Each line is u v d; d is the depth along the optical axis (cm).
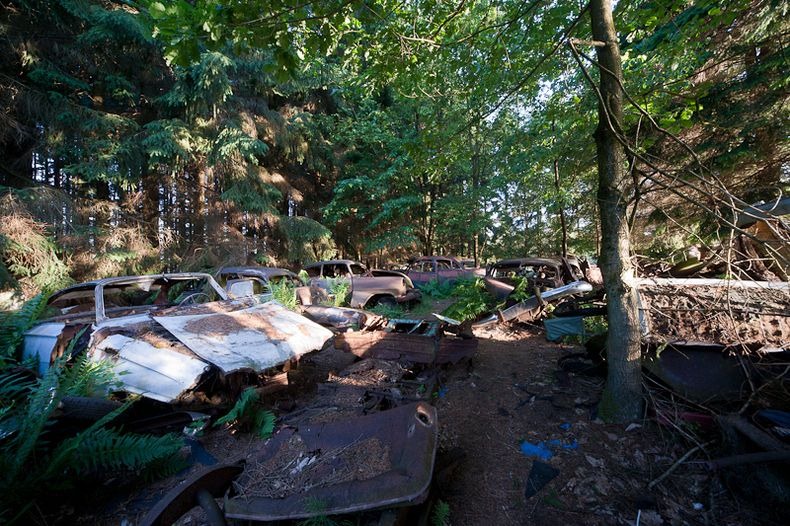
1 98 980
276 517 192
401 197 1595
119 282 459
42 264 912
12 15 987
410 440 221
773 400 280
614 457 289
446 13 425
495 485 269
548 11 430
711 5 381
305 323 481
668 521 231
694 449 279
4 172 1078
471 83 498
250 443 337
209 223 1440
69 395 296
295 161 1712
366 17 370
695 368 324
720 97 765
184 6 228
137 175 1191
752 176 823
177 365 340
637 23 406
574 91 614
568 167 1067
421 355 454
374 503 189
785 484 224
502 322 693
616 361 331
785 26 610
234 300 511
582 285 655
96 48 1112
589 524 231
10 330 419
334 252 1877
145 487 290
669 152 842
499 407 381
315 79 1384
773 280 359
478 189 1575
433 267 1289
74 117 1049
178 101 1190
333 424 256
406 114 1553
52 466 243
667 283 371
